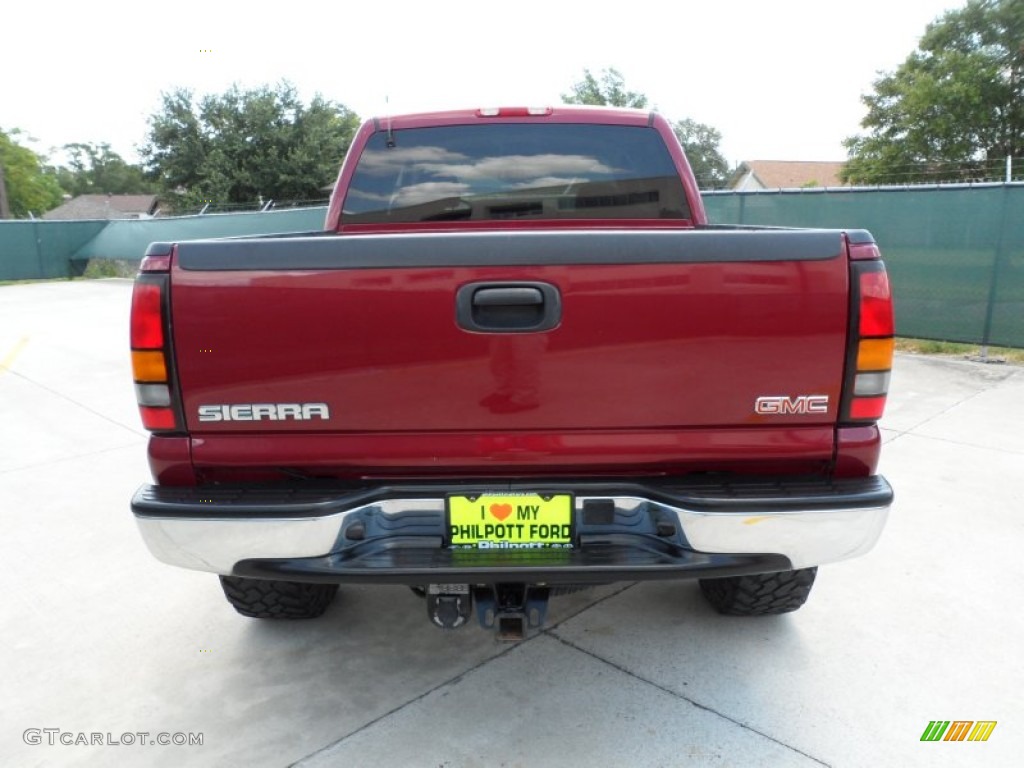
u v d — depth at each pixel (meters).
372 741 2.33
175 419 2.03
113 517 4.17
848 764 2.19
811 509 1.96
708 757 2.22
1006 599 3.09
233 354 1.99
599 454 2.04
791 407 2.00
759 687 2.54
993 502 4.04
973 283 7.81
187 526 1.99
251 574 2.05
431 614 2.17
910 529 3.72
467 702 2.50
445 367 1.99
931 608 3.03
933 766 2.18
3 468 5.04
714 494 1.99
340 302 1.96
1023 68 30.89
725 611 2.92
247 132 36.56
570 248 1.94
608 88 46.06
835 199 8.78
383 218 3.58
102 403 6.77
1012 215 7.45
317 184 36.44
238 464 2.05
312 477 2.11
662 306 1.96
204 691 2.60
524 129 3.52
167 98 36.53
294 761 2.25
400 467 2.07
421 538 2.05
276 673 2.70
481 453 2.04
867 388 1.99
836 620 2.95
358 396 2.01
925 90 31.48
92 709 2.52
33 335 10.79
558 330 1.97
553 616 3.02
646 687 2.56
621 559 2.01
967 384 6.69
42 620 3.09
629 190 3.60
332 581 2.02
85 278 23.03
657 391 2.00
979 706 2.44
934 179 31.64
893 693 2.51
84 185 108.69
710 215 9.98
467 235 1.95
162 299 1.97
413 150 3.53
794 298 1.95
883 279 1.95
